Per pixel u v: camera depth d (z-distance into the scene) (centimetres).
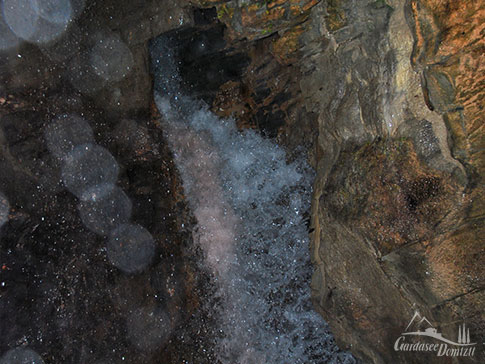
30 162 232
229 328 360
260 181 393
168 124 356
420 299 243
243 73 359
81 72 282
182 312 334
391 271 257
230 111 378
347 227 284
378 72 270
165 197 345
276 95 369
